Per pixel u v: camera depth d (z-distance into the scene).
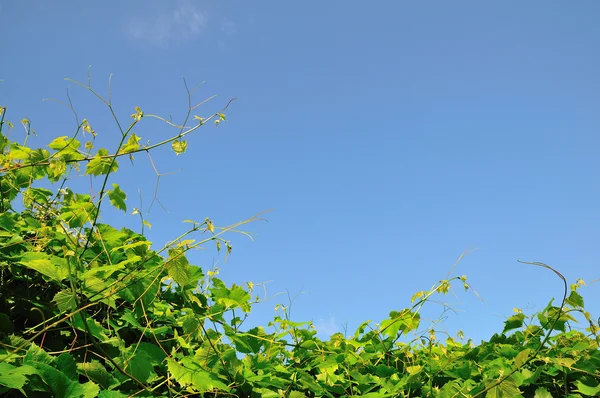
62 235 2.51
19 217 2.71
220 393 2.46
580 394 2.95
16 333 2.14
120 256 2.72
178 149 2.40
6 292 2.26
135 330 2.60
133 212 3.01
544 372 3.03
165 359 2.37
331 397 2.83
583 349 3.00
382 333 3.23
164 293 3.03
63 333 2.25
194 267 3.06
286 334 3.16
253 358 2.84
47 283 2.45
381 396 2.82
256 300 3.19
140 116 2.39
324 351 3.14
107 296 2.14
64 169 2.53
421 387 3.06
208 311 2.76
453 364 3.20
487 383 2.69
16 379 1.55
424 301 3.06
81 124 2.65
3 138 2.97
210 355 2.46
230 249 2.28
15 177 2.83
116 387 2.13
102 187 2.48
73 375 1.87
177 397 2.29
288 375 2.94
